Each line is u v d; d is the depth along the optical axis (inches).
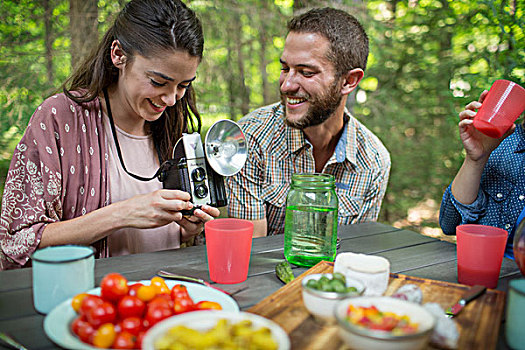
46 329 32.2
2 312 38.8
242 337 28.2
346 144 77.2
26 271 48.9
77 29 148.0
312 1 166.6
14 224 57.2
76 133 62.3
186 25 56.7
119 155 66.4
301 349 32.1
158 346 27.4
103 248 63.6
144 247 68.2
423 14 174.4
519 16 142.3
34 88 146.2
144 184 68.5
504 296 41.9
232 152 57.3
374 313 31.3
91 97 62.6
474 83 155.7
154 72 56.8
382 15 182.4
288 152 77.2
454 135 175.9
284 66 68.6
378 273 38.9
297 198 52.9
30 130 58.9
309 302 35.5
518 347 33.3
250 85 193.8
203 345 27.4
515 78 142.3
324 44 64.5
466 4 161.3
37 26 155.3
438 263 54.4
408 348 28.6
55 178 59.2
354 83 69.8
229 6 172.9
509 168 64.2
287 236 54.0
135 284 38.4
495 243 45.3
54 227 55.7
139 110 61.4
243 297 43.3
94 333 31.4
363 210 82.0
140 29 56.2
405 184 182.2
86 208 63.7
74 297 36.7
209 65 176.9
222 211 120.0
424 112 183.5
